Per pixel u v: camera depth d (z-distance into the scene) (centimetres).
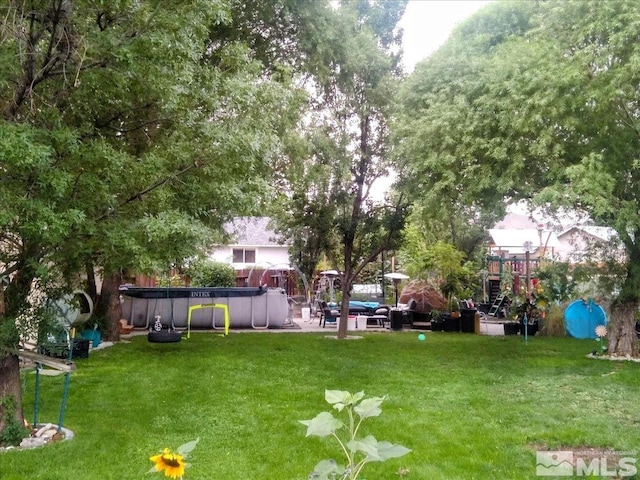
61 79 530
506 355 1164
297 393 784
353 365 1027
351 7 1435
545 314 1585
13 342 538
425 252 1878
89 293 1296
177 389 807
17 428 544
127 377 892
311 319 2000
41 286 572
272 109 1016
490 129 1027
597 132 995
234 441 562
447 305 1791
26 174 464
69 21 508
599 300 1335
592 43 949
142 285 2061
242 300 1744
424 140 1081
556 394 784
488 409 695
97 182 519
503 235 2053
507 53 1057
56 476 458
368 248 1546
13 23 484
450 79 1162
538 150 912
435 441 560
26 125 462
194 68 658
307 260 2202
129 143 698
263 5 1259
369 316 1797
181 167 644
